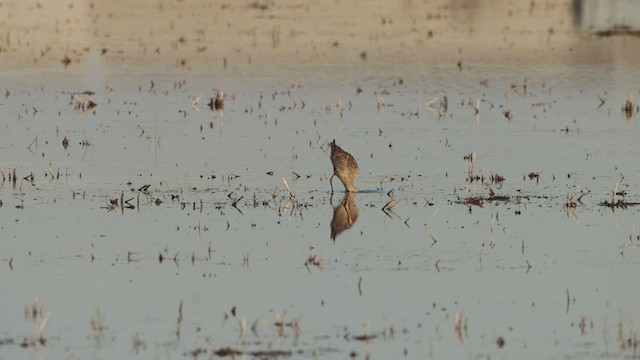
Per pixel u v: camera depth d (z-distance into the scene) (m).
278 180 38.56
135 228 32.59
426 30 77.31
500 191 37.06
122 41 71.44
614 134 46.31
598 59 66.19
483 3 92.25
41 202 35.34
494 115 50.53
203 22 79.94
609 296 27.05
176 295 26.97
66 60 63.53
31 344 23.86
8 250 30.39
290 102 53.31
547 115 50.53
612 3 90.81
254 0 92.50
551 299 26.86
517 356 23.39
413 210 34.75
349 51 68.62
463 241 31.59
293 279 28.27
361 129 47.16
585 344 24.09
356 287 27.67
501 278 28.44
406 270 29.00
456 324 24.80
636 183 38.09
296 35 74.31
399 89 57.03
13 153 42.16
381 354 23.42
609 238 31.84
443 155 42.41
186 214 34.12
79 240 31.39
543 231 32.56
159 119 48.97
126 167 40.16
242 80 59.06
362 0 93.50
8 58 64.75
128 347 23.72
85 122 48.19
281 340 24.14
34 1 90.25
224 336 24.36
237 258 29.91
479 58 66.56
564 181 38.44
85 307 26.12
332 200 36.00
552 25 79.94
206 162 41.03
